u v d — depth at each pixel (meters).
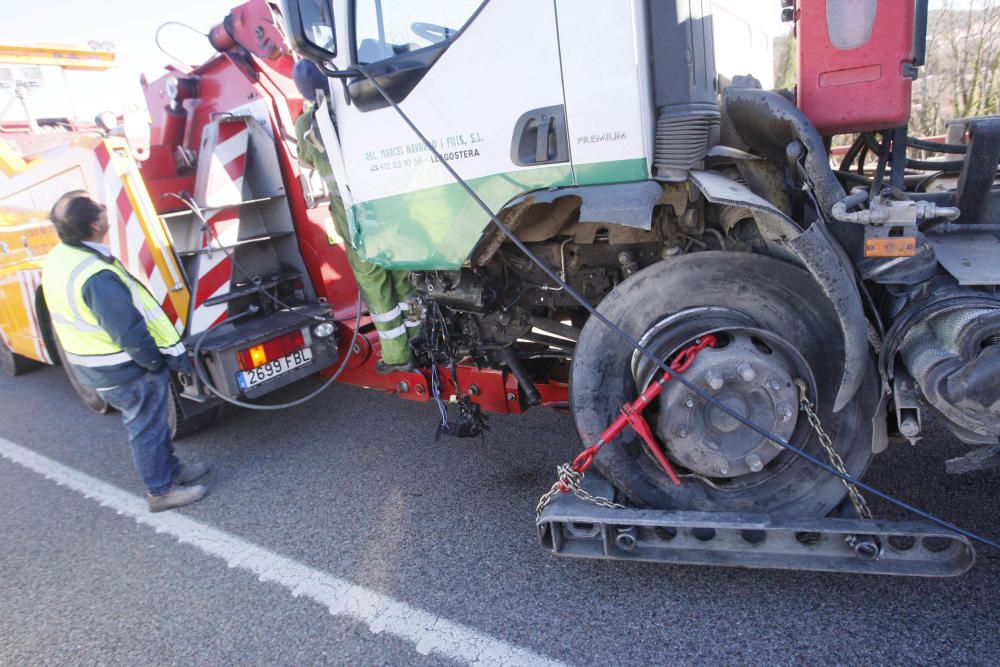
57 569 3.40
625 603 2.64
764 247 2.47
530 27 2.38
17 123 6.18
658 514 2.52
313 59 2.71
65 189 4.41
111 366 3.59
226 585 3.11
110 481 4.39
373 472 4.04
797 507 2.58
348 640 2.64
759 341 2.48
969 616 2.35
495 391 3.54
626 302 2.61
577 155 2.42
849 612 2.45
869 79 2.27
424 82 2.68
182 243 4.36
